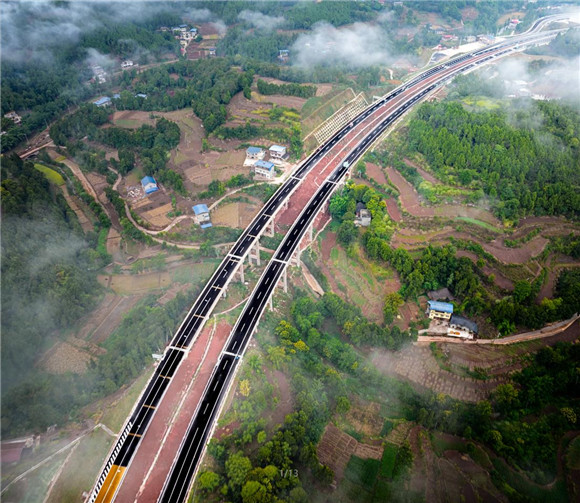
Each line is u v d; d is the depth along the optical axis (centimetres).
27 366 16225
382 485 13612
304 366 16375
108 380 15212
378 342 17325
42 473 13288
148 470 13375
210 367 16188
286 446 13400
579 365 16075
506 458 14062
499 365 16562
